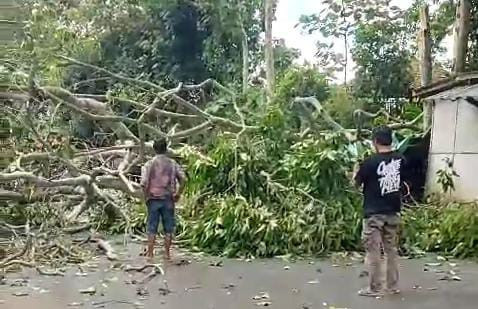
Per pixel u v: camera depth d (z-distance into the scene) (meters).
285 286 7.03
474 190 11.30
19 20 11.84
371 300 6.35
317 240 9.02
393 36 21.11
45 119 11.82
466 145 11.55
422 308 6.02
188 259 8.76
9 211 10.45
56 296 6.56
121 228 10.86
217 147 10.23
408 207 10.84
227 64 20.14
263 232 9.01
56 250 8.77
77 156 11.58
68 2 16.45
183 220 9.99
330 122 11.89
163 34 19.91
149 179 8.70
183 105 12.99
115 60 19.84
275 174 10.07
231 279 7.42
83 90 19.38
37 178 9.99
